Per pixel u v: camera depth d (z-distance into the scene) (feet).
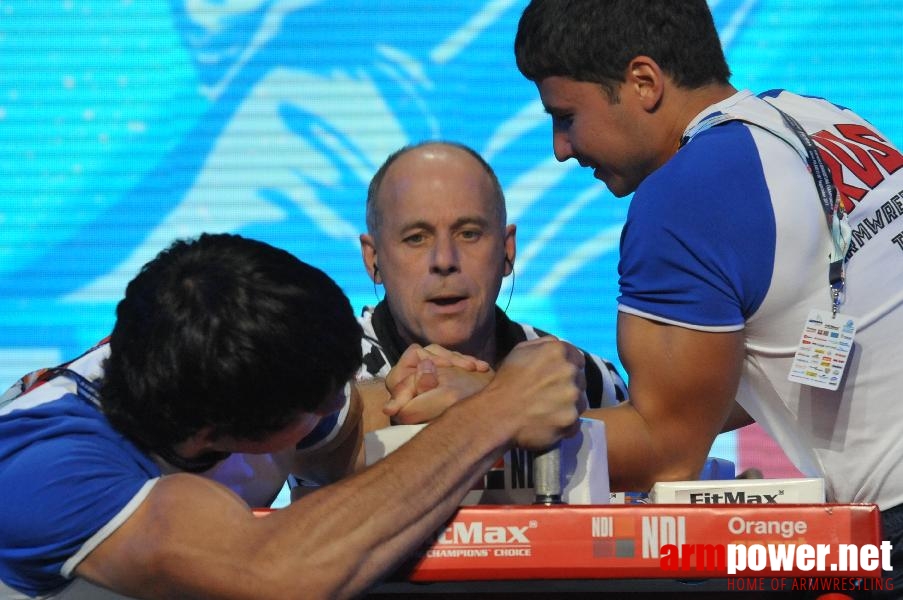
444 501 11.09
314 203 45.39
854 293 13.28
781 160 13.38
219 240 12.04
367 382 16.12
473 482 11.34
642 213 13.75
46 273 45.75
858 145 14.15
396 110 45.32
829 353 13.12
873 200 13.61
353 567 10.92
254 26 45.57
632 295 13.89
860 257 13.37
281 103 45.50
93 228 45.78
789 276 13.19
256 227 45.50
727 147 13.51
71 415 12.09
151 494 11.47
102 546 11.35
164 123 45.78
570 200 44.62
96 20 45.91
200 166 45.60
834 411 13.57
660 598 11.27
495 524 10.86
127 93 45.88
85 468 11.51
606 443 12.50
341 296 11.92
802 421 13.78
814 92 44.86
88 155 45.80
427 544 10.97
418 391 13.37
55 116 45.96
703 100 14.85
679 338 13.44
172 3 45.80
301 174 45.50
